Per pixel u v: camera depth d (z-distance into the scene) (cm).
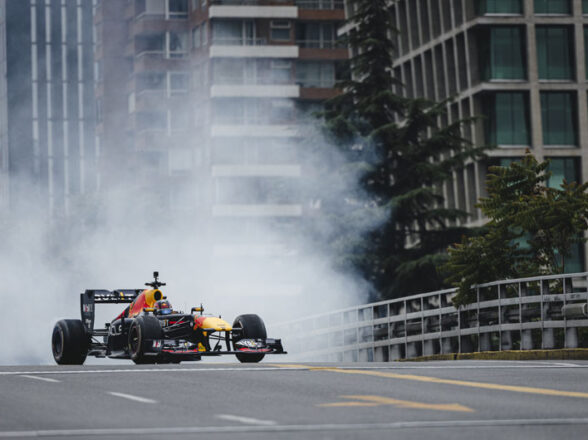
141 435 2994
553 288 8288
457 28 18050
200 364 5297
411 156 14050
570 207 8375
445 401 3684
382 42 14362
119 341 5781
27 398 3759
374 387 4075
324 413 3397
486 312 7600
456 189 18000
